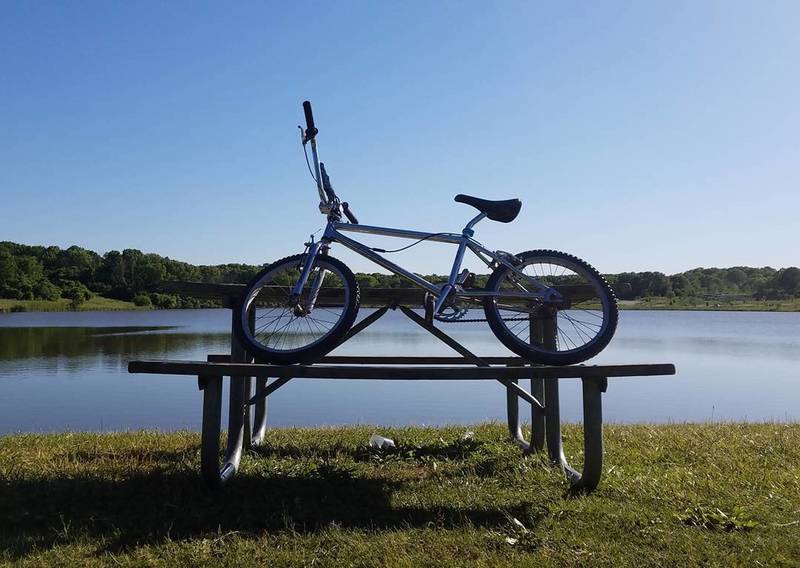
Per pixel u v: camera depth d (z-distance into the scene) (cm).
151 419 1016
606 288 434
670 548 328
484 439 605
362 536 339
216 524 354
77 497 393
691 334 3762
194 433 653
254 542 330
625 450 549
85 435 634
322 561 310
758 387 1530
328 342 419
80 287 7844
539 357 428
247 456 511
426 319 481
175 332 3341
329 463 498
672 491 415
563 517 371
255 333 488
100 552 317
